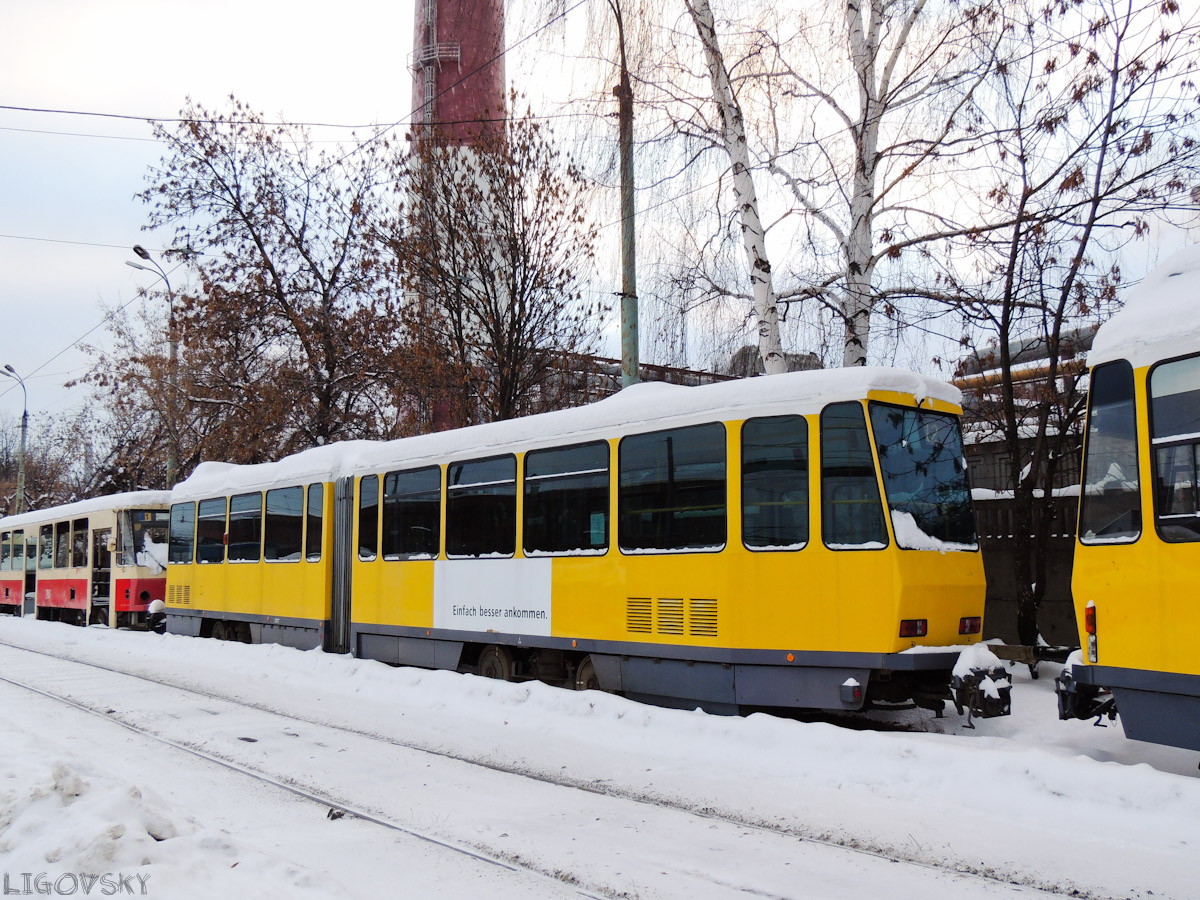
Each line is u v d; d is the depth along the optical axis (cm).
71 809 563
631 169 1417
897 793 691
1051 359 1241
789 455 904
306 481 1566
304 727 998
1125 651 695
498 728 968
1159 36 1121
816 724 815
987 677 816
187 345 2492
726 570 926
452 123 1919
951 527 917
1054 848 563
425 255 1897
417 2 2423
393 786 741
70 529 2439
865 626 845
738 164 1324
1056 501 1312
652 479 1007
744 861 555
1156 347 695
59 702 1170
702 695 948
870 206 1320
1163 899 482
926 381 927
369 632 1402
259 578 1680
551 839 599
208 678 1388
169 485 2825
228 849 532
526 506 1153
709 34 1320
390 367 2208
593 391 2048
